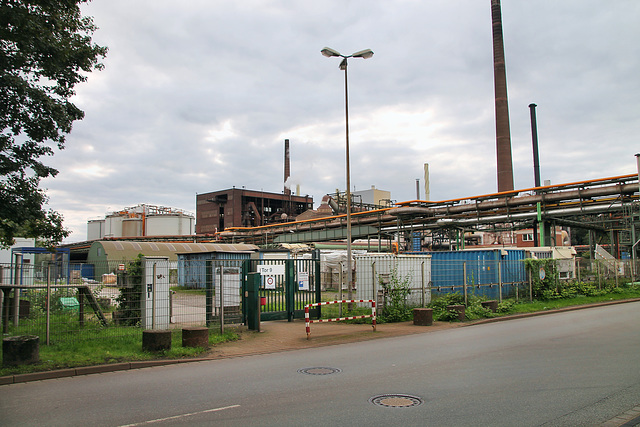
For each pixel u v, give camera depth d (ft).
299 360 32.99
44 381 26.91
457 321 56.49
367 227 156.46
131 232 306.96
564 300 78.74
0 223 43.55
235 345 39.83
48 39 39.06
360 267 63.26
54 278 42.91
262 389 24.02
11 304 43.57
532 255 89.92
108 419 18.95
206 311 46.78
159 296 43.21
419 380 25.53
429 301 66.90
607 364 29.04
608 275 101.14
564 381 24.71
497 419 18.43
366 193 309.63
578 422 18.01
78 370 28.78
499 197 122.01
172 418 18.97
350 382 25.36
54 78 42.16
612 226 145.38
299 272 57.21
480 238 243.19
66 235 44.96
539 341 39.29
